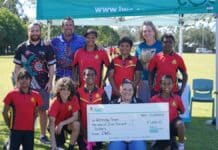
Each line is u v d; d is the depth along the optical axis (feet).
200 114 39.29
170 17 41.50
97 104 20.90
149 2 28.17
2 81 70.03
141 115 20.71
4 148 23.15
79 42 25.40
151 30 25.38
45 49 24.02
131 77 24.39
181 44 39.75
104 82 25.17
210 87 38.58
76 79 24.71
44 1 28.17
